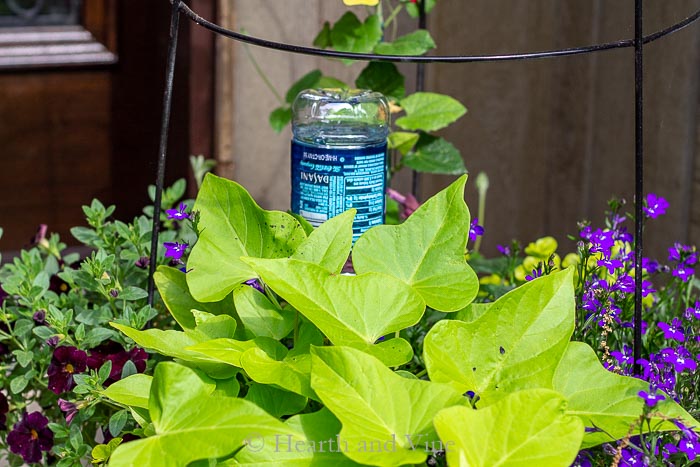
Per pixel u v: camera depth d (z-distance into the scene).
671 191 2.39
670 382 1.30
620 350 1.45
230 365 1.27
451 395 1.12
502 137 2.79
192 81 2.51
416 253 1.36
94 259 1.49
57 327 1.44
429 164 1.95
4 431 1.58
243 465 1.11
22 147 2.68
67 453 1.36
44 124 2.68
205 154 2.57
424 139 1.97
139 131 2.74
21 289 1.50
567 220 2.76
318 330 1.32
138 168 2.77
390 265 1.35
